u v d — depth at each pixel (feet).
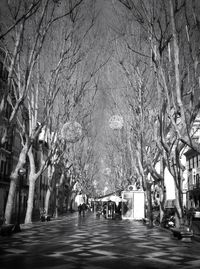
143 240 53.72
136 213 118.93
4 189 143.43
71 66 67.56
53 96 68.23
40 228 75.97
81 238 55.36
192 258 36.78
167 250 42.96
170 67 43.34
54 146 87.92
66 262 32.76
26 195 178.19
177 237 56.44
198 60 41.24
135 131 84.07
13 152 153.38
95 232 67.36
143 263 33.14
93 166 217.36
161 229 75.56
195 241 52.49
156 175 83.76
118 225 90.12
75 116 88.74
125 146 129.90
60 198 182.60
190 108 45.55
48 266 30.45
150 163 84.02
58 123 85.15
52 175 113.91
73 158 137.39
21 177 68.13
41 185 202.08
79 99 85.20
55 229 73.82
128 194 120.47
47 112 68.95
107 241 51.67
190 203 164.55
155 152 87.76
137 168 97.91
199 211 90.02
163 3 39.73
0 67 77.00
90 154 172.24
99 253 39.27
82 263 32.35
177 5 38.42
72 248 43.16
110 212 129.39
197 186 151.53
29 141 68.18
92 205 257.14
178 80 37.96
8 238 54.24
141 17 41.01
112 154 166.40
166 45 42.29
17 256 36.09
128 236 59.82
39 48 51.24
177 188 61.00
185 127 38.19
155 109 69.41
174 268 30.73
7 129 55.26
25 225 80.33
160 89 51.06
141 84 75.51
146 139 84.58
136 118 81.46
